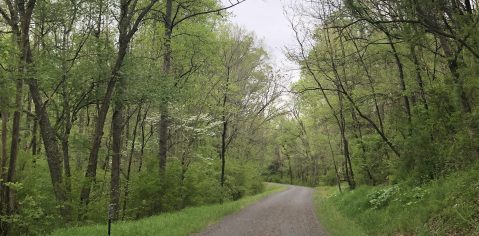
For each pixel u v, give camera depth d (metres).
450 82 9.70
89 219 16.58
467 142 9.54
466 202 8.74
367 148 21.72
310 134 48.78
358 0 8.28
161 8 21.56
